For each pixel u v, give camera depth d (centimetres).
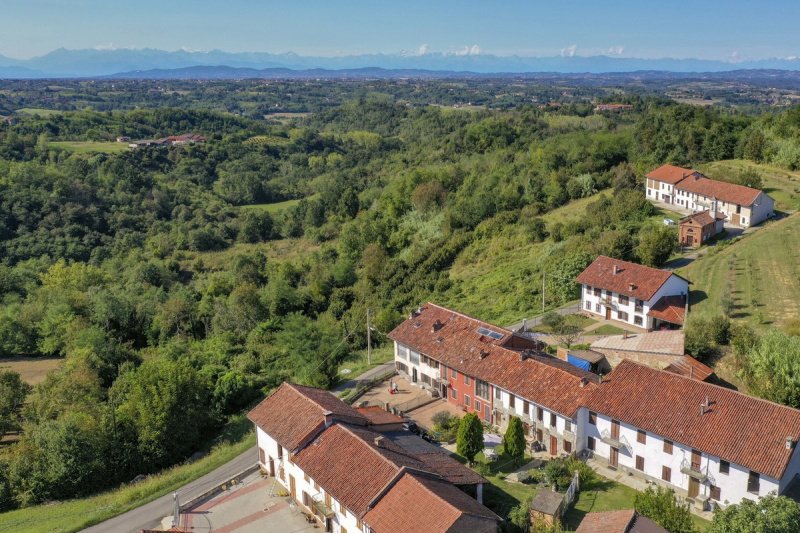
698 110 17150
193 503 5253
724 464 4588
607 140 17575
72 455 6069
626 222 11406
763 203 11212
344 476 4584
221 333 10350
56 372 8462
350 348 9131
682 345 6444
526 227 13125
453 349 6681
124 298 11069
